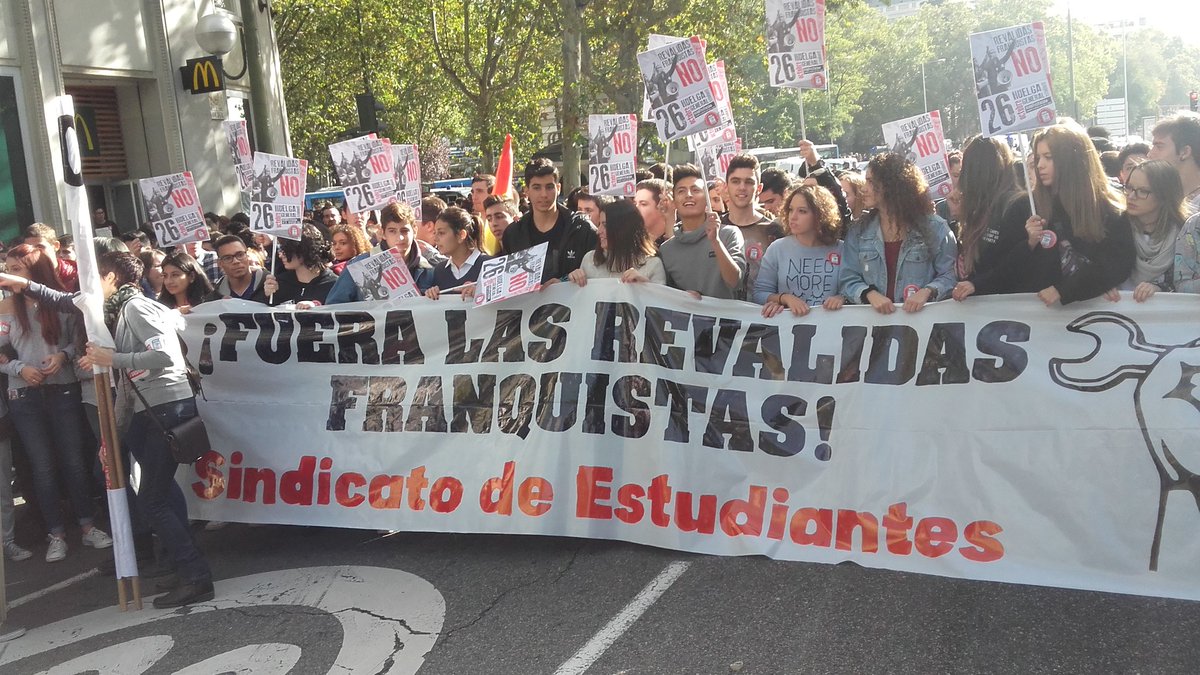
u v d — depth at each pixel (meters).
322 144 37.97
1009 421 4.75
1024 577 4.56
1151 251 4.80
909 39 73.06
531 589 4.91
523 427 5.57
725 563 5.01
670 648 4.18
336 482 5.86
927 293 4.94
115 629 4.91
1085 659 3.85
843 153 76.81
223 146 15.56
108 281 5.46
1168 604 4.29
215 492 6.08
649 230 6.50
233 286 7.38
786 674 3.90
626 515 5.35
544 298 5.66
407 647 4.40
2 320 6.03
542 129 34.41
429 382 5.79
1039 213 4.88
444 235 6.78
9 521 6.16
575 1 21.19
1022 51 4.98
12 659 4.68
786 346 5.19
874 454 4.95
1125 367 4.61
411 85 36.59
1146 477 4.52
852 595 4.54
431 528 5.65
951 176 8.63
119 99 14.37
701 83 5.75
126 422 5.30
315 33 31.31
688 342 5.36
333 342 5.98
